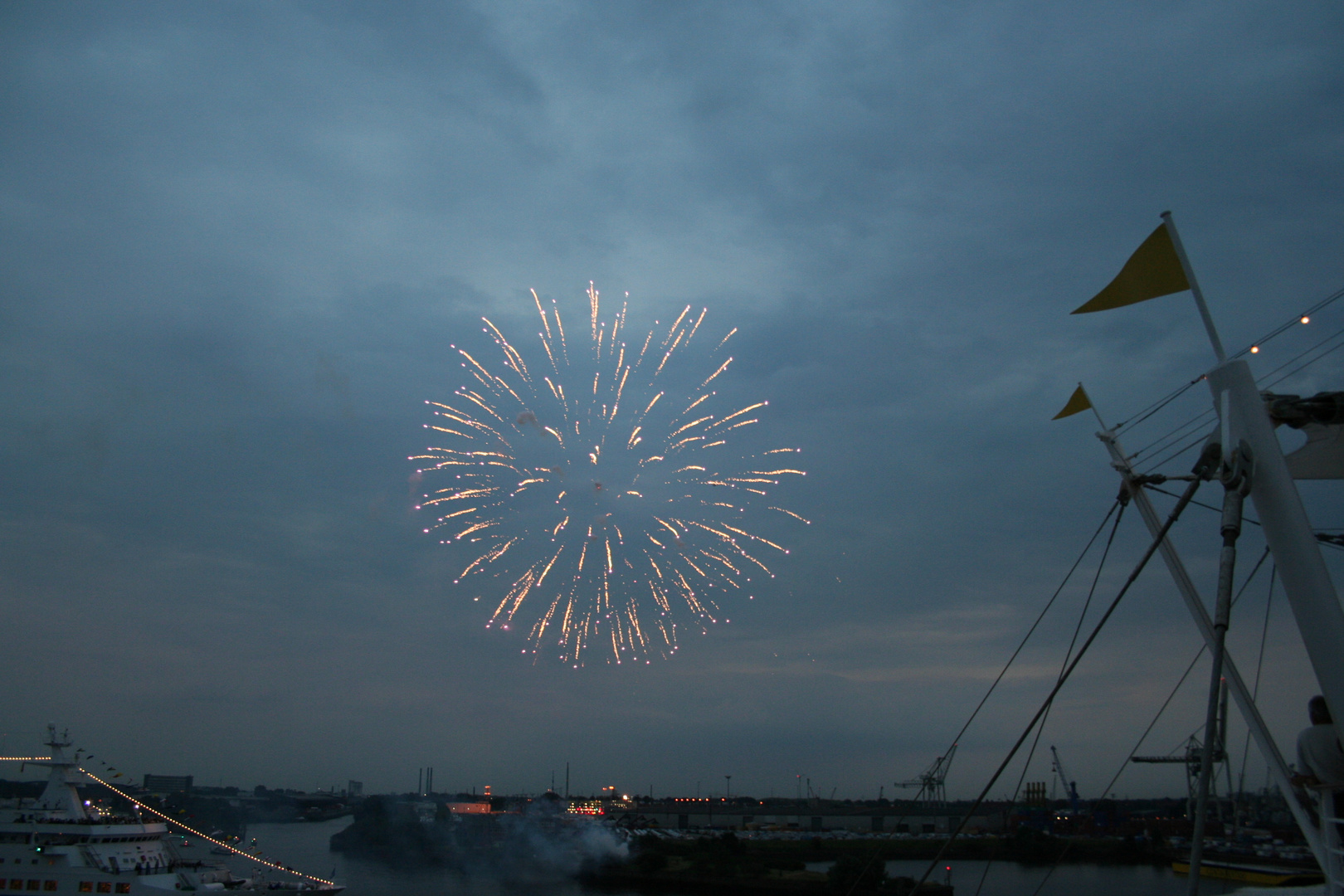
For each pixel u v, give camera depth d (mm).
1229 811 133250
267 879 72562
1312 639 13859
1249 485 14367
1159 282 17297
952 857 152625
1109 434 21672
